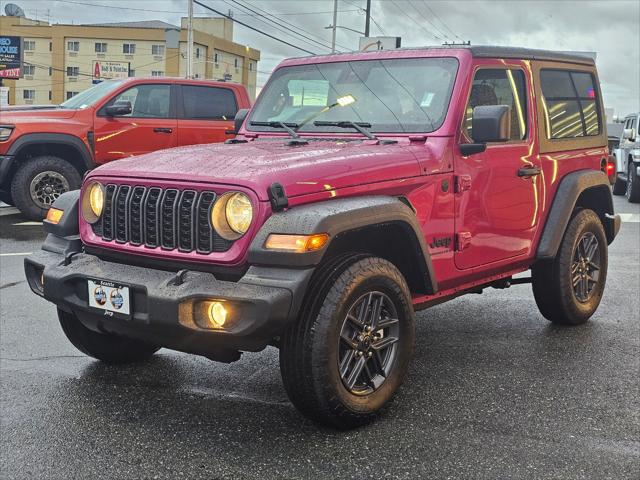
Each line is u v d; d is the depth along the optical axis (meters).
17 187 10.20
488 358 4.73
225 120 11.08
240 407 3.88
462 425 3.66
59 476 3.11
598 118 5.70
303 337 3.31
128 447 3.39
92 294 3.56
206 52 91.75
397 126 4.28
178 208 3.38
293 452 3.34
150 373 4.41
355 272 3.44
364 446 3.41
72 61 93.62
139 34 92.31
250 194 3.24
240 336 3.16
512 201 4.62
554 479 3.10
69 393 4.06
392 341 3.73
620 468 3.21
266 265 3.22
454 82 4.27
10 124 9.97
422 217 3.96
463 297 6.51
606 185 5.50
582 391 4.14
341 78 4.67
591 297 5.58
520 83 4.80
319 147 3.98
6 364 4.53
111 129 10.35
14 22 94.44
